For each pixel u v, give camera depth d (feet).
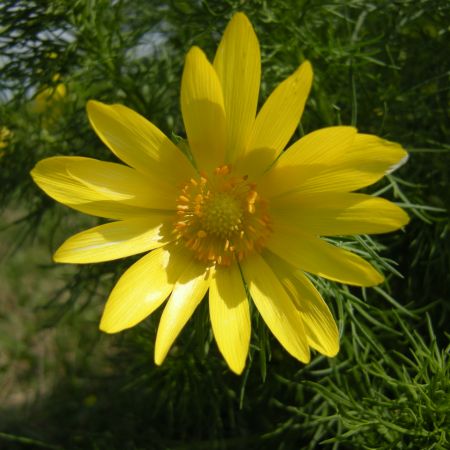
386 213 0.32
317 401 0.43
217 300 0.33
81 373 0.61
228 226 0.36
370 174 0.32
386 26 0.45
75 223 0.61
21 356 0.69
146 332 0.45
